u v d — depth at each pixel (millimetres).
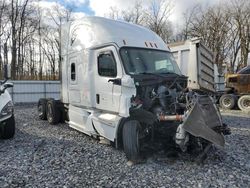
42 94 22609
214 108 6316
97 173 5551
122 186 4930
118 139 6629
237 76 17172
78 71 8641
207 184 5023
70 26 9289
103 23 7809
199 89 6648
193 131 5699
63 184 5016
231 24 45281
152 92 6570
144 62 7121
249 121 12297
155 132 6512
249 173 5562
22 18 39094
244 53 43781
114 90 6891
